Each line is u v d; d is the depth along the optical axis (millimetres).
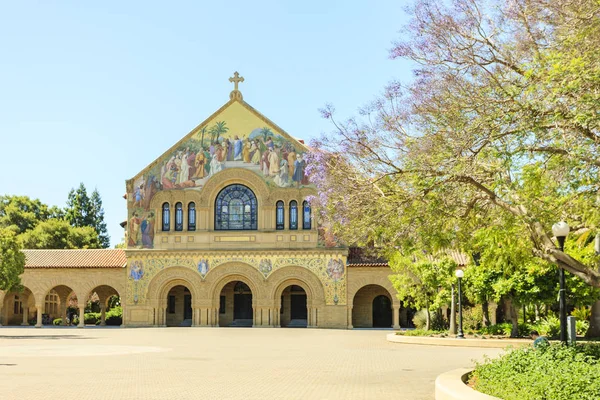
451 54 19938
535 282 39250
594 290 38125
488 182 21469
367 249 30625
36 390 18953
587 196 19375
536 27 19000
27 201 118188
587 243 31719
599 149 17312
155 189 64438
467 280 44031
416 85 20531
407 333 44625
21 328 63281
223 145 64000
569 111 17234
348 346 37875
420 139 20672
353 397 17953
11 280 55688
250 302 66125
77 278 65125
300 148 63031
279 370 24594
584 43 17016
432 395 18391
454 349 36281
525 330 44344
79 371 23984
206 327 61594
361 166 22547
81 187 127375
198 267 63156
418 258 44938
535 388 14727
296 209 62688
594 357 19500
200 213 63562
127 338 45312
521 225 21719
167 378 21984
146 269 63812
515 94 18250
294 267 62219
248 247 62750
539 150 18375
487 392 15992
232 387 19812
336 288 61531
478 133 18984
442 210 21516
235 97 64062
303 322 65562
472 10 19891
